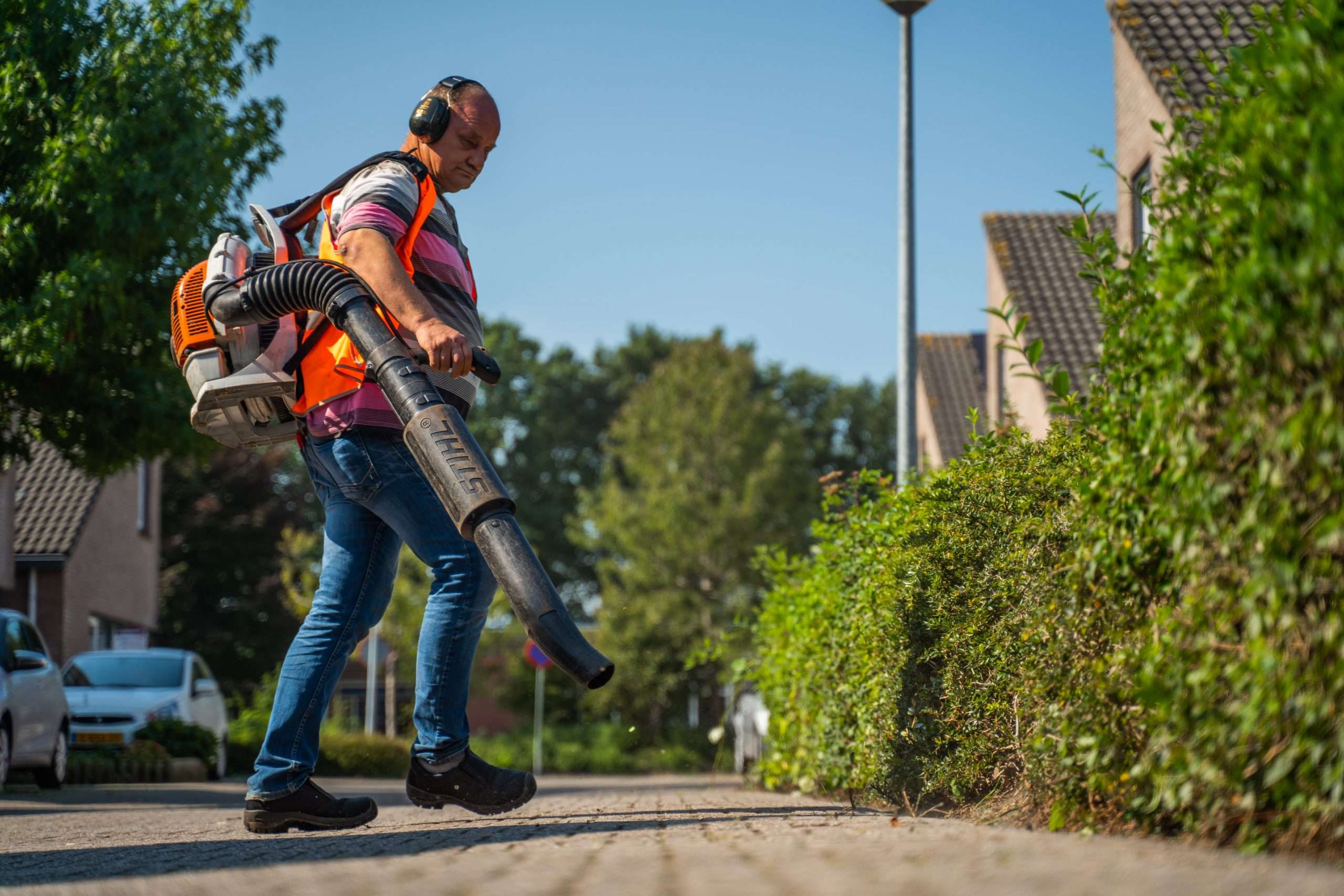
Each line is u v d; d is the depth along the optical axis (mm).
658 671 44312
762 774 10336
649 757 40812
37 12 12250
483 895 2402
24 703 12570
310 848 3771
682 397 48562
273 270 4469
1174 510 3064
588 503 49625
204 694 19500
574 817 4938
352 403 4602
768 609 10062
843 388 66750
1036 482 4746
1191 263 2973
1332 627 2545
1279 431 2609
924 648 5449
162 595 38594
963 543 5195
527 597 3945
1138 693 3209
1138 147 15742
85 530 25312
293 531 39125
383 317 4438
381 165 4684
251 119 13227
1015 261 21312
